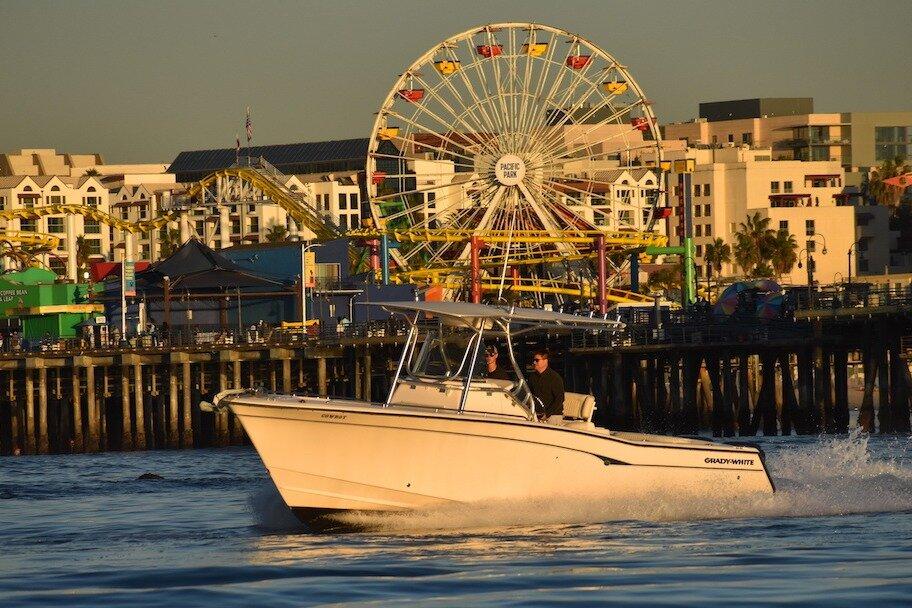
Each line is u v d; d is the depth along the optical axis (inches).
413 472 3120.1
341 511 3142.2
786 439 7327.8
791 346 7854.3
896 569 2581.2
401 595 2405.3
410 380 3243.1
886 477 3772.1
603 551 2866.6
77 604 2368.4
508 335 3245.6
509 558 2787.9
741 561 2719.0
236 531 3341.5
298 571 2659.9
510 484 3171.8
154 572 2684.5
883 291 7834.6
